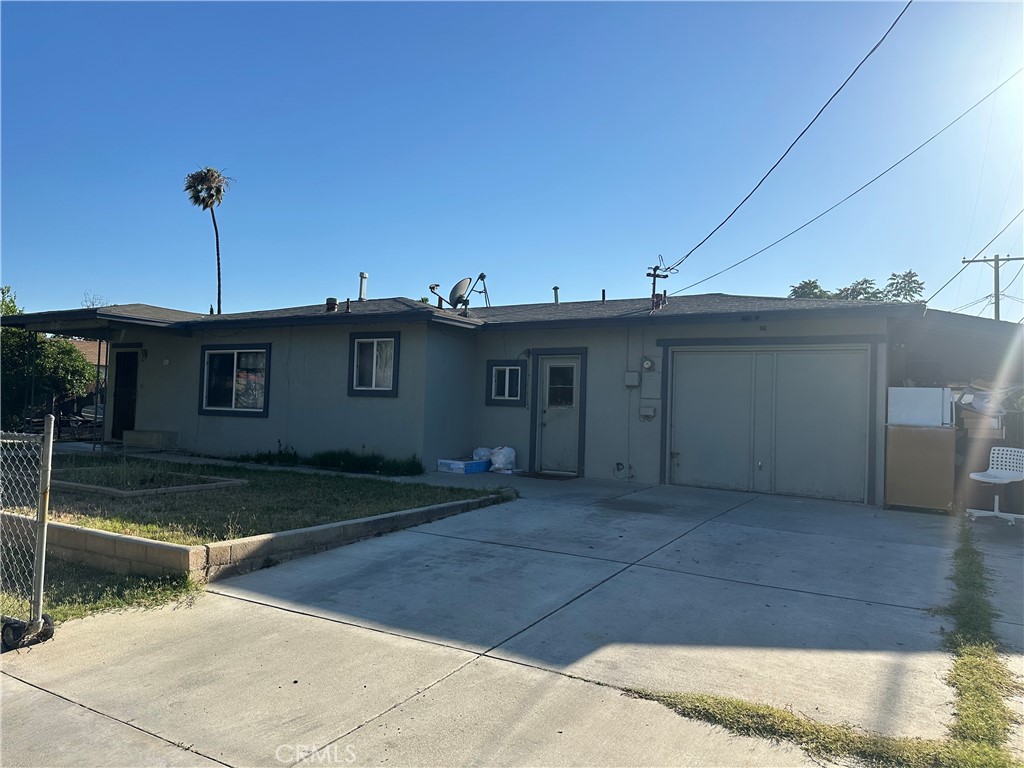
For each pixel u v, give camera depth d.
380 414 12.62
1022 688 3.62
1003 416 9.08
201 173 38.47
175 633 4.39
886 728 3.18
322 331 13.47
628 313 11.77
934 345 11.29
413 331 12.27
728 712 3.29
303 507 7.98
